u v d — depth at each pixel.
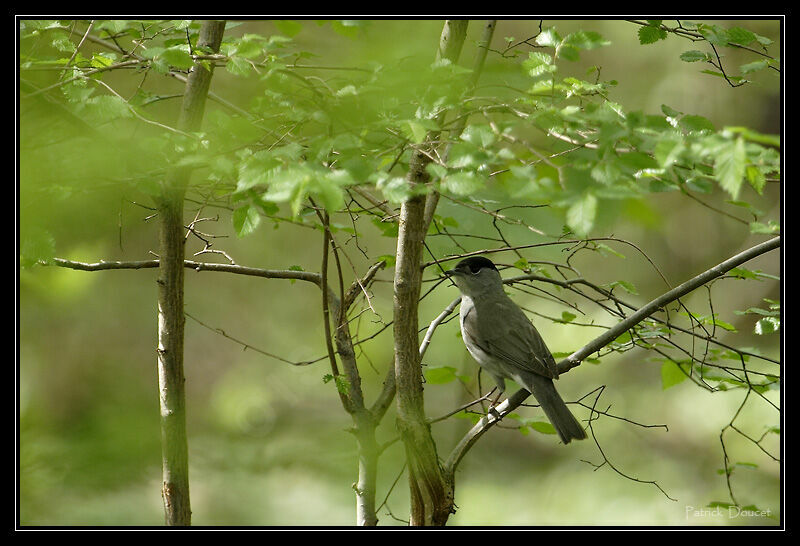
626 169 5.12
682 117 6.54
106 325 18.14
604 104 6.22
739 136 4.58
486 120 6.66
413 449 7.60
